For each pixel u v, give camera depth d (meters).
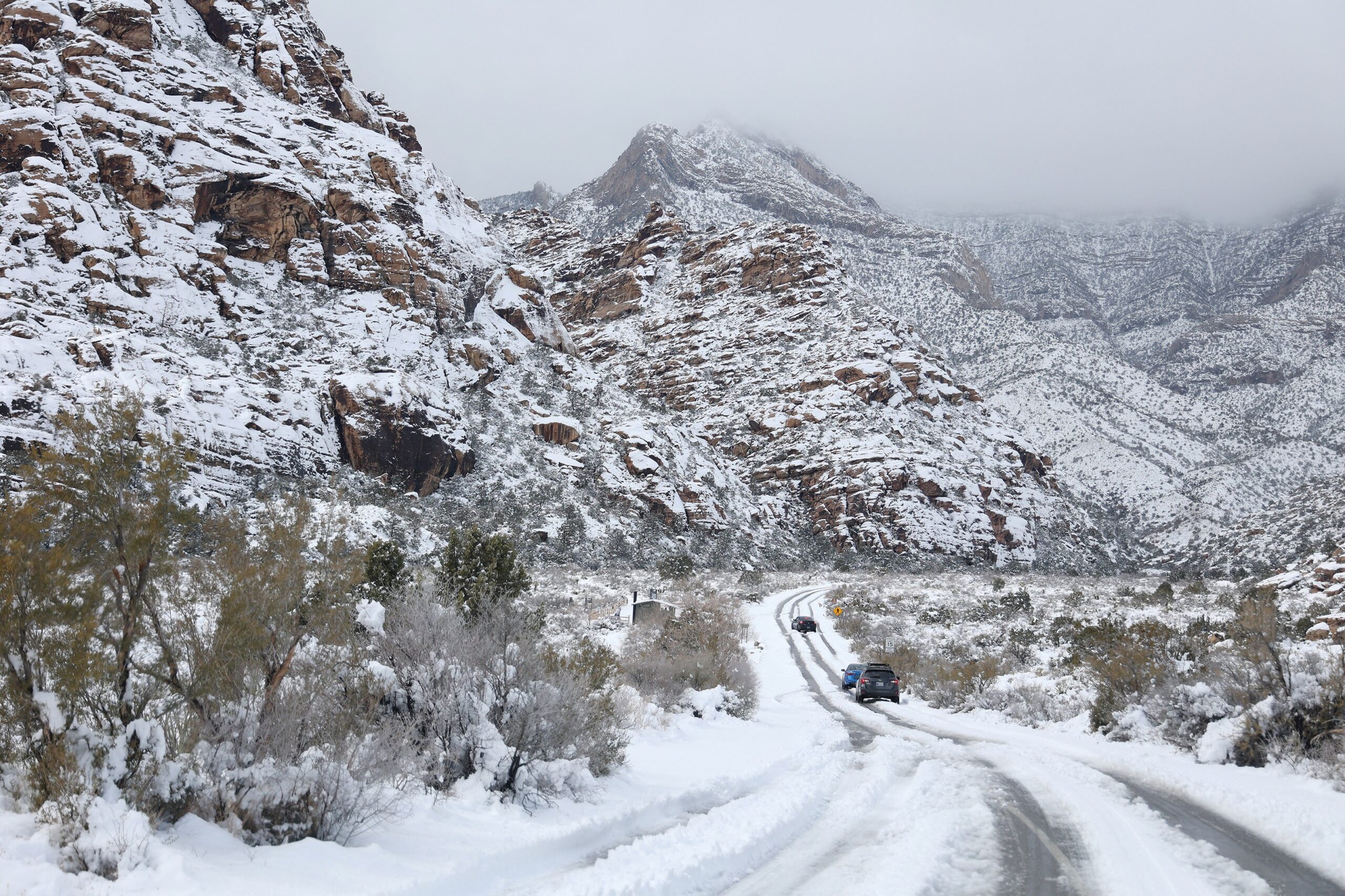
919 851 8.69
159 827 7.11
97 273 87.69
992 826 9.98
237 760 8.16
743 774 13.39
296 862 7.00
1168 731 16.44
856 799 11.68
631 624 47.31
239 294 101.44
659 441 129.50
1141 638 21.62
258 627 8.91
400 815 8.65
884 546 141.12
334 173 125.94
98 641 8.09
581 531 99.56
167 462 9.01
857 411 165.00
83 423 8.73
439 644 11.02
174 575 9.06
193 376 81.19
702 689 24.44
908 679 35.59
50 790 6.84
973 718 24.33
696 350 198.25
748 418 173.50
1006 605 64.50
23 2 104.19
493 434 111.19
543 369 133.88
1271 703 14.35
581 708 11.90
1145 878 7.89
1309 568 57.22
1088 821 10.23
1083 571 149.38
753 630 58.03
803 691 35.56
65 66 104.50
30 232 86.12
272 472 78.31
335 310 109.50
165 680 8.42
